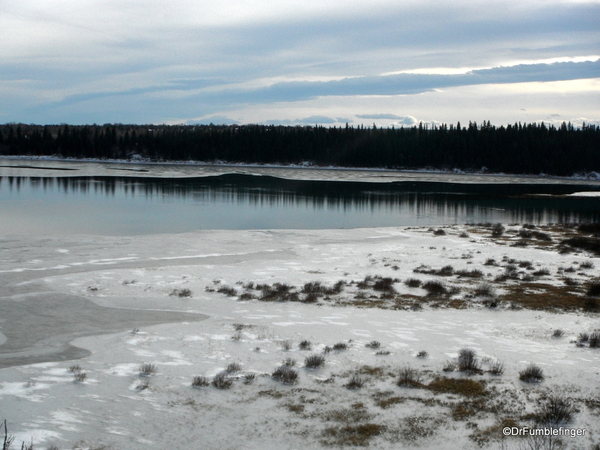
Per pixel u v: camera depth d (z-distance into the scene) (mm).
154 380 10633
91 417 8922
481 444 8273
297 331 14297
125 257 25766
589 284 21234
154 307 16750
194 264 24766
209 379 10734
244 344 13078
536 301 18188
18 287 18875
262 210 54938
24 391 9859
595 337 13414
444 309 17062
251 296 18391
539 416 9156
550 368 11352
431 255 28422
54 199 56906
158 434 8445
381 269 24312
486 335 14070
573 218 52844
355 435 8547
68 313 15828
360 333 14203
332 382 10734
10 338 13375
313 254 28359
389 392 10258
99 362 11641
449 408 9547
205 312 16266
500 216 54188
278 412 9344
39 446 7797
